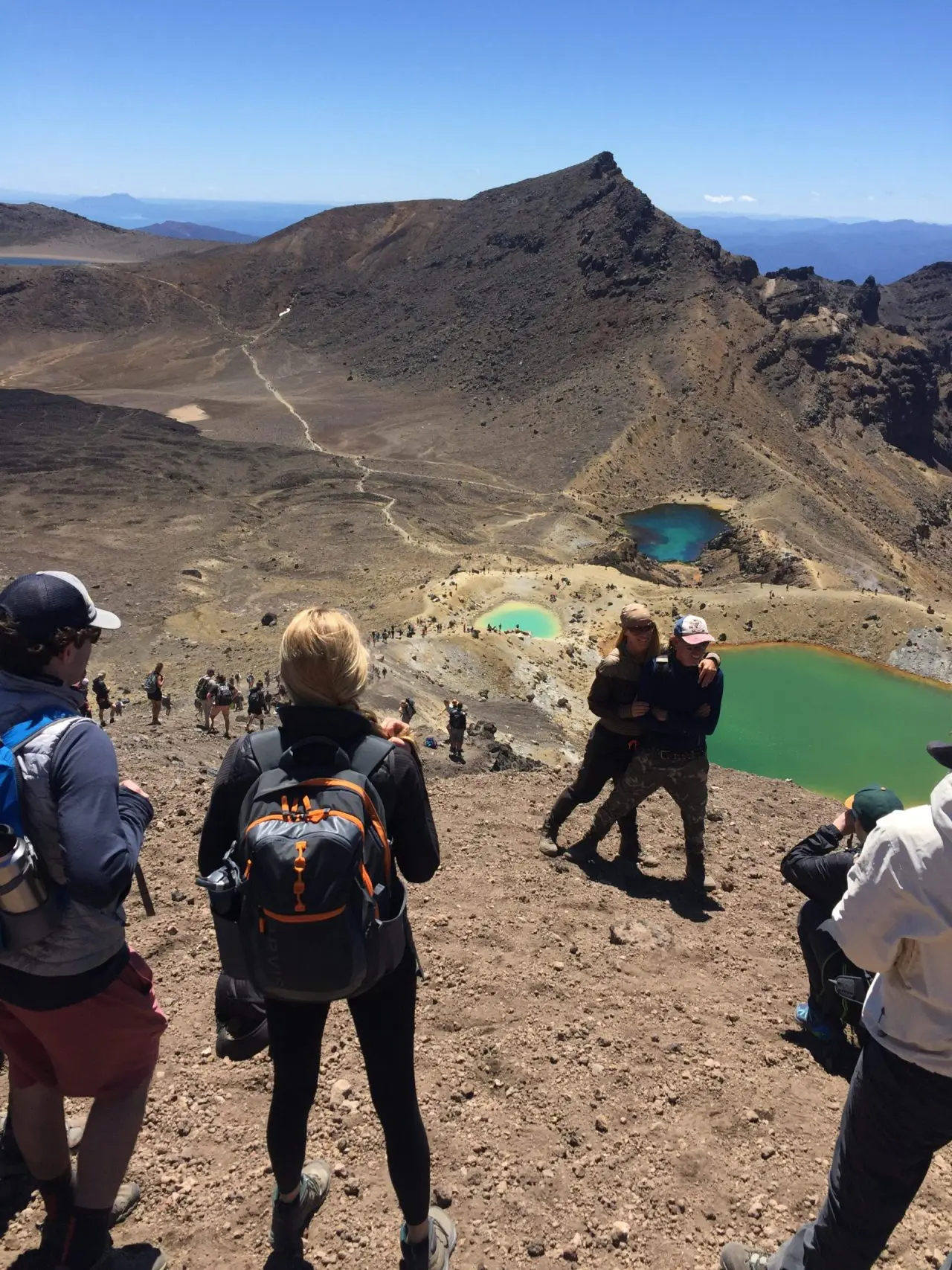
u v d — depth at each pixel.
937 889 2.36
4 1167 3.51
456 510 117.88
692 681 6.43
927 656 66.19
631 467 145.62
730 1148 3.93
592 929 5.98
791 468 154.00
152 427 145.38
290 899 2.42
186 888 6.18
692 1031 4.80
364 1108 3.97
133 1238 3.32
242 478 121.12
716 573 114.50
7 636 2.70
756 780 11.55
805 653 67.88
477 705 40.56
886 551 133.50
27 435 133.88
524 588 77.25
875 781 50.12
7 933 2.60
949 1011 2.45
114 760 2.76
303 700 2.83
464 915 6.00
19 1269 3.08
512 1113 4.07
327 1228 3.36
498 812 8.41
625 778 6.83
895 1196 2.71
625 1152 3.86
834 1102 4.31
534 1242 3.37
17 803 2.59
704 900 6.75
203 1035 4.50
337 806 2.58
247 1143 3.80
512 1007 4.90
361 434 158.62
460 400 180.38
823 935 4.59
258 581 82.25
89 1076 2.92
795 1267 2.97
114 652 58.53
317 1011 2.90
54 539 91.44
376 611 73.00
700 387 168.62
